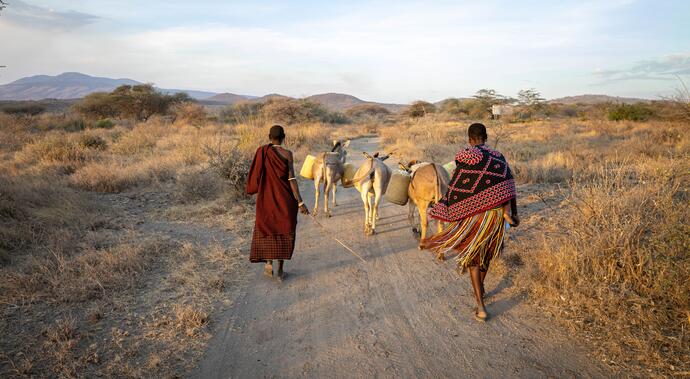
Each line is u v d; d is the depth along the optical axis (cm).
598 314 408
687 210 466
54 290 469
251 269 565
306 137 2217
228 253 612
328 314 449
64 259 551
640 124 2691
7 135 1861
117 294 474
